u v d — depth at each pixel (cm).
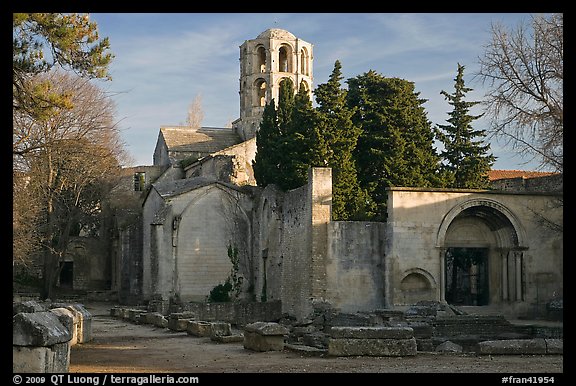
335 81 5231
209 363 2075
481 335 3753
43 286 6316
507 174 7288
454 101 6259
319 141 5000
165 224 5512
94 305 6359
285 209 5084
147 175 7788
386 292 4419
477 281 5272
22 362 1559
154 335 3297
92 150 5691
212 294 5559
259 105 8025
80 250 7456
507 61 3794
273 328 2403
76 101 5453
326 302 4497
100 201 6950
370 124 5481
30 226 5181
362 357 2125
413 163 5425
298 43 7956
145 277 6228
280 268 5138
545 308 4538
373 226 4606
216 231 5638
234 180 6294
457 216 4578
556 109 3638
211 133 8225
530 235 4559
